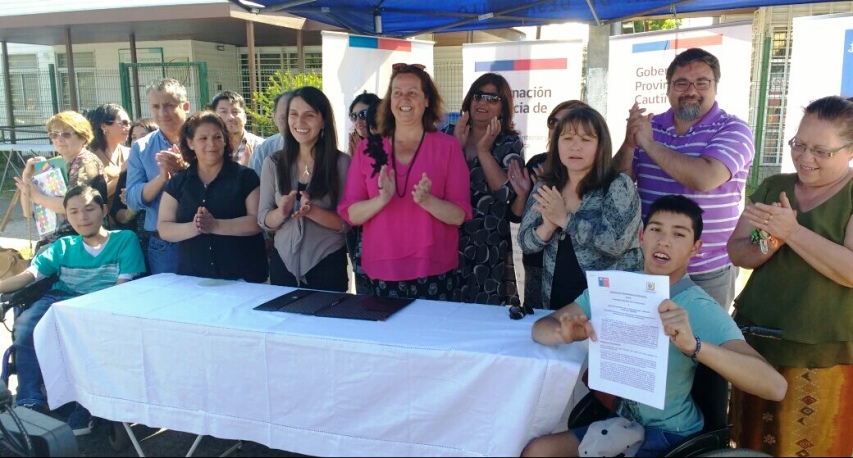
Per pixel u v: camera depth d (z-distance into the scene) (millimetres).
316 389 2334
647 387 1852
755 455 1831
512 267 3604
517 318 2477
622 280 1874
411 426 2229
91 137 4125
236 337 2408
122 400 2682
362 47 5055
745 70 4316
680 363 2004
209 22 10719
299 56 11750
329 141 3227
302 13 4430
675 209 2062
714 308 2008
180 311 2639
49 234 4035
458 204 2908
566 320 2020
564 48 4871
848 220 2207
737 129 2879
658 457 1994
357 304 2699
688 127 3078
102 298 2859
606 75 5145
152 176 3877
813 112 2209
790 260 2320
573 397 2240
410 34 5508
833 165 2186
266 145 4273
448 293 3082
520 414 2057
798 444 2367
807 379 2312
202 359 2492
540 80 4965
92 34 12562
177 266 3693
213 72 14688
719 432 2014
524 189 3270
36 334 2779
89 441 3217
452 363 2135
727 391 2045
